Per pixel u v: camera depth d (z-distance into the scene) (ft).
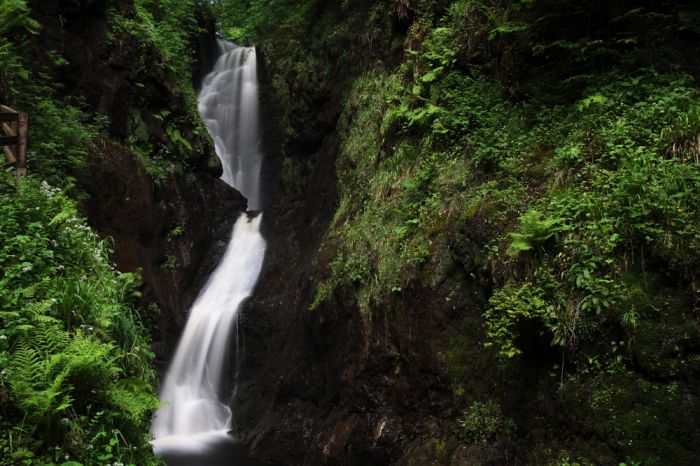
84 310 18.69
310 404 32.37
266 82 53.78
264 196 52.54
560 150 21.61
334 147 40.16
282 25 52.21
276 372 35.91
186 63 48.75
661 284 17.12
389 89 33.53
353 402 27.66
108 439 16.46
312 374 32.55
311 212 41.60
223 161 53.62
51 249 20.52
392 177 29.81
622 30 23.26
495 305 20.24
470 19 28.99
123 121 39.55
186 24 52.44
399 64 34.22
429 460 22.08
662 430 16.15
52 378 15.98
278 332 37.73
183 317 40.98
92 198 33.78
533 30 25.16
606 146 20.44
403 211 27.71
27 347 15.96
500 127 25.29
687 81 20.99
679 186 17.84
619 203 18.52
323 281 32.04
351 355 28.40
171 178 41.63
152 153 41.11
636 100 21.58
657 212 17.67
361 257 29.07
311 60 45.44
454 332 23.06
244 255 44.55
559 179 20.94
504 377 20.59
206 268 44.29
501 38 26.99
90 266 21.77
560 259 18.78
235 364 39.06
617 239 17.90
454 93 27.84
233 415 37.11
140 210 37.09
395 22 35.40
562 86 24.09
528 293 18.92
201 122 46.78
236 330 39.37
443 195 25.80
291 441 31.35
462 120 26.48
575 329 17.94
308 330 33.40
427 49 30.60
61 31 36.11
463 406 21.95
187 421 36.50
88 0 37.58
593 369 17.71
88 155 33.88
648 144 19.75
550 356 18.99
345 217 33.58
